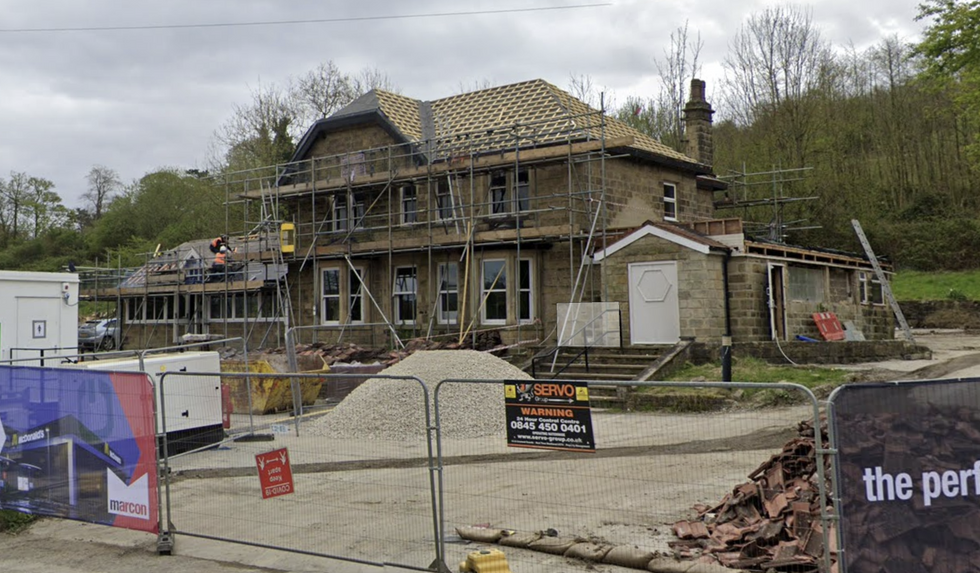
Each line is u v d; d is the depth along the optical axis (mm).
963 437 5594
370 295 25750
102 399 8578
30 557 8156
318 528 8461
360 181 26141
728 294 20656
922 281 40688
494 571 6699
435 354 15844
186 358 13609
